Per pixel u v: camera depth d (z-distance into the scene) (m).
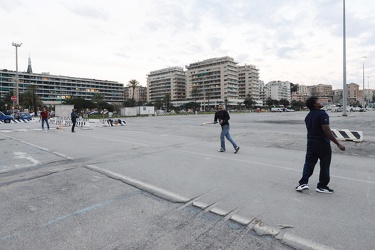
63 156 7.93
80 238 2.98
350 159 7.07
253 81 170.75
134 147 9.66
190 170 6.02
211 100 151.88
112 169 6.19
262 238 2.94
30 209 3.82
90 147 9.77
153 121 30.89
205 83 158.75
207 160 7.16
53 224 3.33
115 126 22.42
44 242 2.90
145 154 8.19
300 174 5.57
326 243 2.80
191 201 4.07
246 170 5.97
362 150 8.43
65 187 4.84
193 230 3.15
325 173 4.28
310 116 4.41
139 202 4.05
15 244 2.86
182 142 11.06
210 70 156.12
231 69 153.50
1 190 4.70
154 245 2.82
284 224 3.24
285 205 3.84
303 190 4.52
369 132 13.98
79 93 166.25
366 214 3.49
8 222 3.40
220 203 3.97
